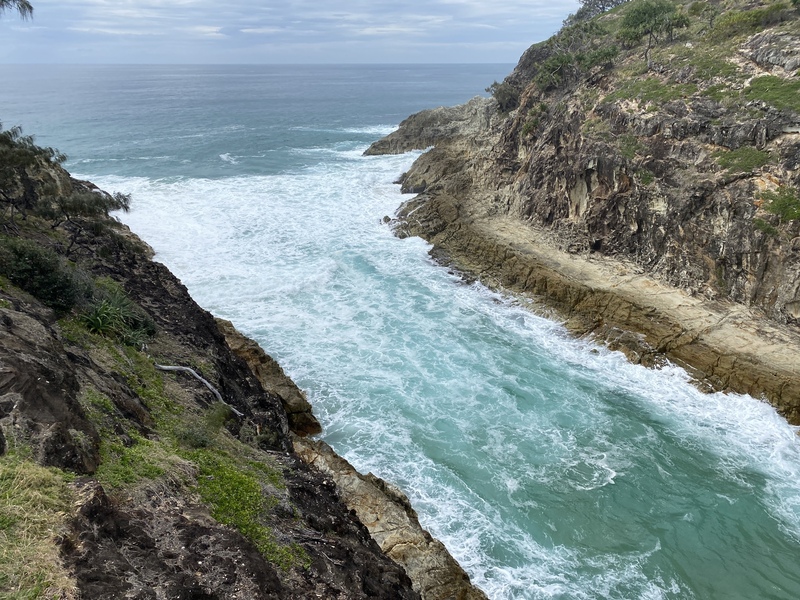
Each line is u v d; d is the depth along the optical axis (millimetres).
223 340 24734
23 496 8516
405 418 23922
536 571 17188
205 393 17969
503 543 18094
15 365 10812
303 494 14422
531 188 43250
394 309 33500
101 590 7609
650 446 22953
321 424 23344
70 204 26906
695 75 36312
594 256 36188
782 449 22922
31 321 13938
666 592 16812
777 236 27500
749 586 17141
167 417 15008
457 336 30859
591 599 16375
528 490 20391
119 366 16125
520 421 24141
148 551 9008
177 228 44469
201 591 8555
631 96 38281
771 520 19500
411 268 39031
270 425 19734
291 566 10602
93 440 11133
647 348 28844
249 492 12539
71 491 9172
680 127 33312
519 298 34750
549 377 27453
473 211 45031
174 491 11297
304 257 40188
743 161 30000
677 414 24969
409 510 18172
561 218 39969
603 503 19969
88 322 17375
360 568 12070
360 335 30469
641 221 34312
